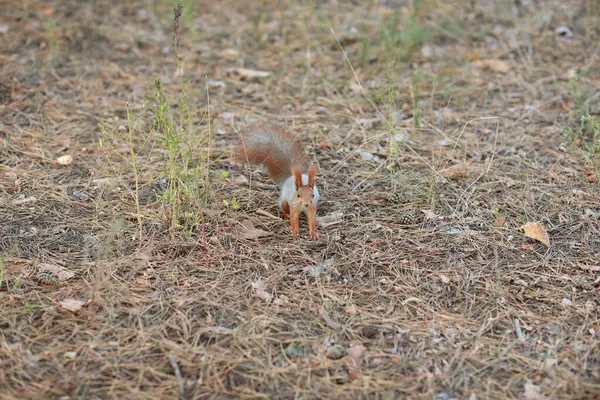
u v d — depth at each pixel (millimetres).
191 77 13664
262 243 8898
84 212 9430
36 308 7559
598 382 6875
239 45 15055
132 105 12484
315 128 11930
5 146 10891
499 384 6855
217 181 10211
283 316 7652
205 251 8602
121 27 15461
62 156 10680
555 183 10445
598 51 14711
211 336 7309
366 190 10195
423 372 6973
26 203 9516
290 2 17047
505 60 14562
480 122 12281
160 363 6941
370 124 12094
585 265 8617
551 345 7348
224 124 11953
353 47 15047
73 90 12836
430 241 9031
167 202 9562
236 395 6621
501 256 8789
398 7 16422
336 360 7086
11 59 13680
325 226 9266
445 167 10820
